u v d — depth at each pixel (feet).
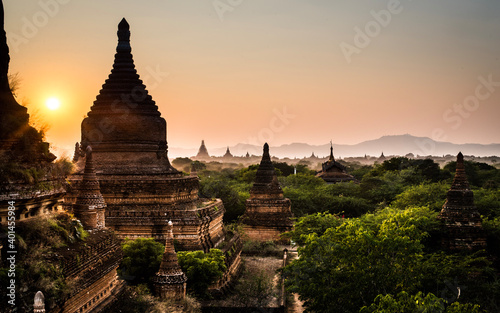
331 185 385.29
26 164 74.90
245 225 242.17
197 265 140.87
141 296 101.14
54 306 70.90
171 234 122.72
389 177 384.27
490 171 431.02
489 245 193.06
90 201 95.45
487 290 143.64
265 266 201.87
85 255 80.28
